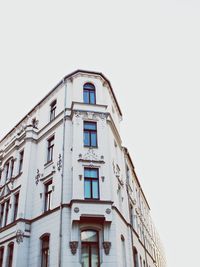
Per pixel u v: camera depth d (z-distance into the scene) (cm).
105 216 1587
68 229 1584
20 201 1981
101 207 1611
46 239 1738
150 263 3186
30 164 2130
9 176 2362
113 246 1559
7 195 2239
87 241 1570
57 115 2150
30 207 1958
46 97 2406
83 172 1742
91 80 2214
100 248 1551
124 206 2095
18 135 2452
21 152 2352
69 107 2103
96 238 1592
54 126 2123
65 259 1481
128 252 1916
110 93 2338
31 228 1861
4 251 1920
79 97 2100
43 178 1980
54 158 1973
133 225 2433
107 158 1852
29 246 1803
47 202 1892
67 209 1652
